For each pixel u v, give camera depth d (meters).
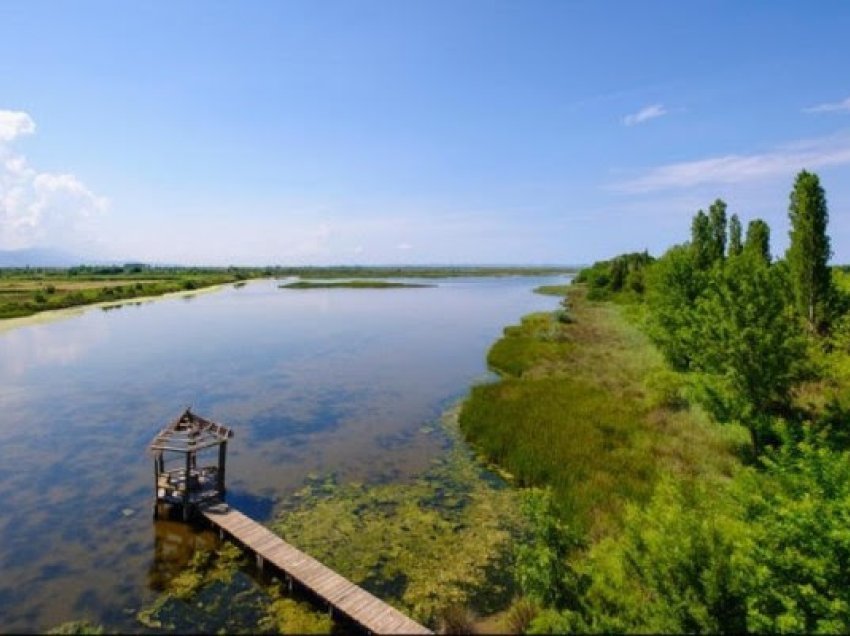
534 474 22.20
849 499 13.17
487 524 18.84
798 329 22.70
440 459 24.97
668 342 34.16
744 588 11.52
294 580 15.22
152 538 18.09
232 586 15.47
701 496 14.98
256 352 51.56
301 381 40.16
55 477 23.11
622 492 19.56
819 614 11.98
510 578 15.73
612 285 99.75
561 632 10.61
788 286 30.17
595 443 24.36
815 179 30.34
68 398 35.59
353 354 50.47
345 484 22.17
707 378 22.89
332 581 14.91
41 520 19.33
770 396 21.66
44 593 15.16
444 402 34.50
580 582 12.61
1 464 24.48
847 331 27.45
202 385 39.03
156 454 19.58
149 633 13.48
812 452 15.46
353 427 29.59
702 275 35.56
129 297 104.88
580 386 34.19
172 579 15.81
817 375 22.66
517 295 128.88
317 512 19.69
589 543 15.91
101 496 21.27
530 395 32.31
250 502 20.52
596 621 11.01
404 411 32.56
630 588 12.41
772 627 11.18
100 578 15.86
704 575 11.14
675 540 11.77
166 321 73.81
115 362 46.91
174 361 47.31
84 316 78.50
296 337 60.41
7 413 32.25
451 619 12.51
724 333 22.28
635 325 53.78
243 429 29.33
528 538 17.91
